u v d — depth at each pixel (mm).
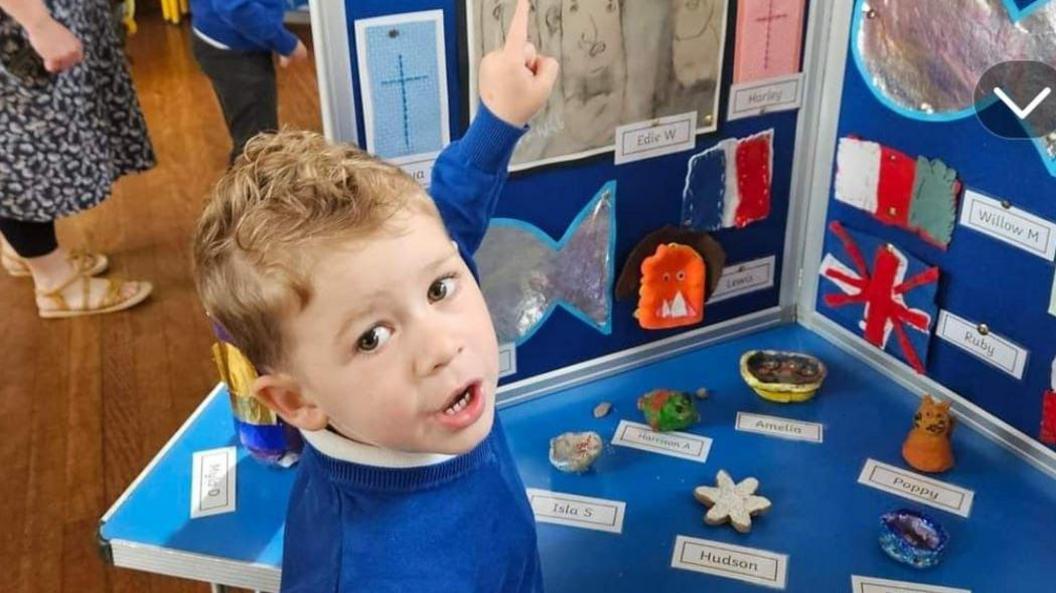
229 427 1013
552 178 968
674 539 886
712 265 1083
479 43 879
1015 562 853
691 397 1056
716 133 1019
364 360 553
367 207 548
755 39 987
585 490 943
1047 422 922
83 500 1720
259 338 576
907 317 1027
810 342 1148
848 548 871
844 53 1000
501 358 1034
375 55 851
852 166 1033
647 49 945
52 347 2148
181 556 863
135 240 2562
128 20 4125
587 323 1064
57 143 1922
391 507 620
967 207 930
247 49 2285
